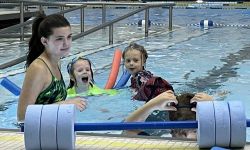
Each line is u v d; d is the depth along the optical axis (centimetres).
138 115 388
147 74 549
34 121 285
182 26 1502
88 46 1032
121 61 665
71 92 573
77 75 566
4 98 564
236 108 292
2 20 1450
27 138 286
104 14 1290
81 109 367
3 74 699
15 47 1031
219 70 748
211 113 291
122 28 1455
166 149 303
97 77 700
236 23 1588
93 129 299
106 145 314
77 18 1806
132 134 372
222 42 1084
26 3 1184
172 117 400
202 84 652
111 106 523
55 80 360
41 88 353
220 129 288
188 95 399
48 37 350
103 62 827
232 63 809
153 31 1354
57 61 371
